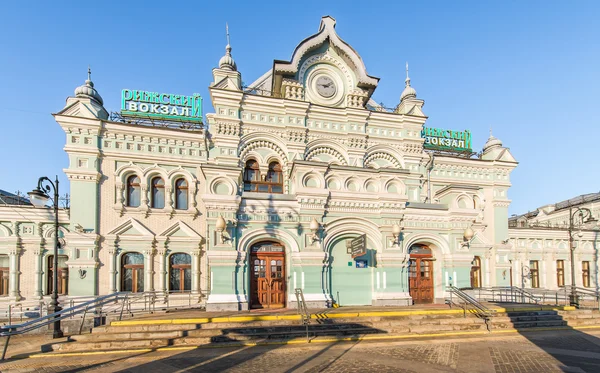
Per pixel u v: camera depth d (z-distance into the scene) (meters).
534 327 15.56
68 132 19.52
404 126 24.03
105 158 20.09
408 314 15.45
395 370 9.74
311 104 22.31
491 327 14.93
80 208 19.22
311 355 11.20
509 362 10.57
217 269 16.30
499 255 25.44
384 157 23.81
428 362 10.48
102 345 12.05
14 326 11.76
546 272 28.59
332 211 18.28
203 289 20.59
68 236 18.80
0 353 13.66
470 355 11.29
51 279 20.69
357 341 12.98
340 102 23.78
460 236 19.86
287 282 17.34
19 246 20.09
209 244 16.36
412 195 22.39
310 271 17.36
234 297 16.25
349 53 23.28
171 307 19.02
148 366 10.23
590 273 29.77
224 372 9.62
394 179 19.22
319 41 22.73
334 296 17.92
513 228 28.16
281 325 13.62
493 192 26.20
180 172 21.14
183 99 22.64
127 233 19.89
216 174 16.98
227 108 21.20
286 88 22.59
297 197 17.62
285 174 21.64
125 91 21.81
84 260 18.80
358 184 18.94
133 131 20.56
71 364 10.55
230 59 23.72
